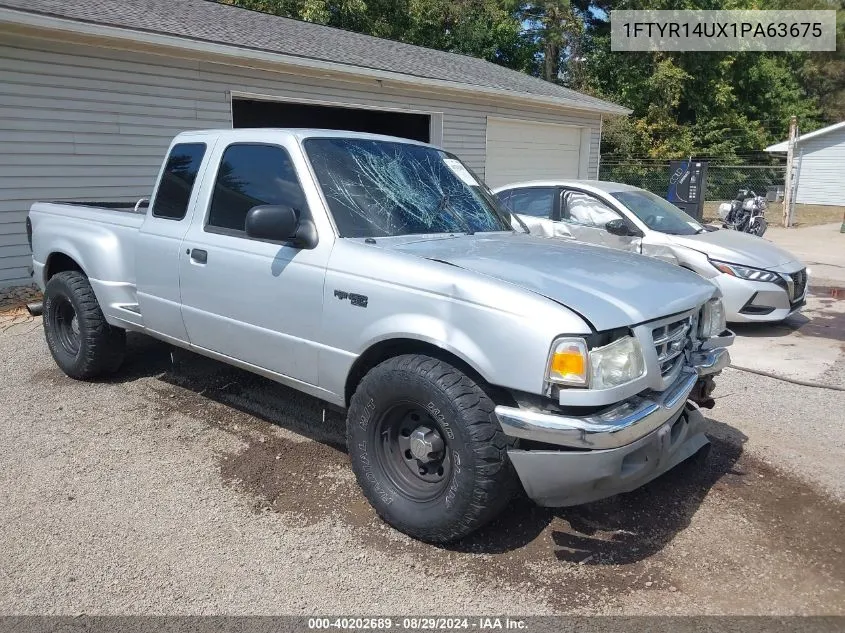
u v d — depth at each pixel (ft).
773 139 111.55
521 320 9.53
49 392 17.07
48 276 18.74
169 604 9.50
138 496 12.25
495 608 9.52
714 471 13.70
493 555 10.71
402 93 42.80
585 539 11.19
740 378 19.66
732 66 106.93
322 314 11.69
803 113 119.44
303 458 13.76
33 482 12.64
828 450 14.79
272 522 11.53
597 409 9.66
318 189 12.29
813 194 104.88
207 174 14.20
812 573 10.45
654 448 10.16
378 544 10.95
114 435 14.66
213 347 14.11
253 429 15.06
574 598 9.76
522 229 15.49
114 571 10.18
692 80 102.89
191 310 14.23
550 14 95.81
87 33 27.32
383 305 10.85
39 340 21.80
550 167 57.98
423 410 10.53
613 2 103.30
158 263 14.85
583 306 9.71
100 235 16.67
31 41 27.14
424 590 9.87
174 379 18.02
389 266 10.93
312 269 11.80
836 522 11.92
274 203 12.90
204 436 14.70
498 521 11.62
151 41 29.27
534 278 10.46
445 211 13.83
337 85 39.04
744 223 44.70
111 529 11.22
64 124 28.66
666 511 12.14
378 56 43.78
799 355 22.15
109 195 30.63
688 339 11.64
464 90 44.68
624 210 25.79
